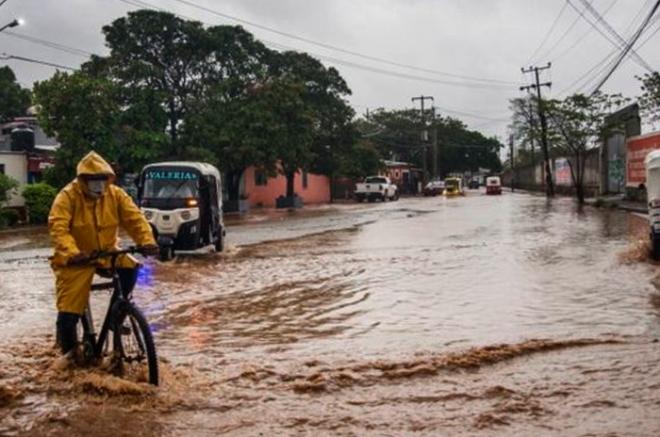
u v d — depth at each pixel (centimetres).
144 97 3572
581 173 4078
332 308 991
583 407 536
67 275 610
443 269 1380
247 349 741
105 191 623
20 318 925
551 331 804
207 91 3878
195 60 3950
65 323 617
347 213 3788
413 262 1507
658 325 830
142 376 594
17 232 2711
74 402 549
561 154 5894
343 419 516
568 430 488
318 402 555
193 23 3891
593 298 1017
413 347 736
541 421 507
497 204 4384
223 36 3994
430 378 621
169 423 509
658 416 513
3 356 695
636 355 686
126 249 622
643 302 980
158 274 1364
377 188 5709
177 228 1620
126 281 632
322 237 2230
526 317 891
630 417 512
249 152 3866
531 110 6262
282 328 858
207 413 529
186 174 1692
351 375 623
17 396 560
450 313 930
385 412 531
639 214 2978
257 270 1428
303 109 4253
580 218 2806
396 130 9762
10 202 3091
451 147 10281
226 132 3816
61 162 3247
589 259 1471
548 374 625
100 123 3275
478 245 1833
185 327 868
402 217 3256
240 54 4053
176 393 571
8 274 1384
